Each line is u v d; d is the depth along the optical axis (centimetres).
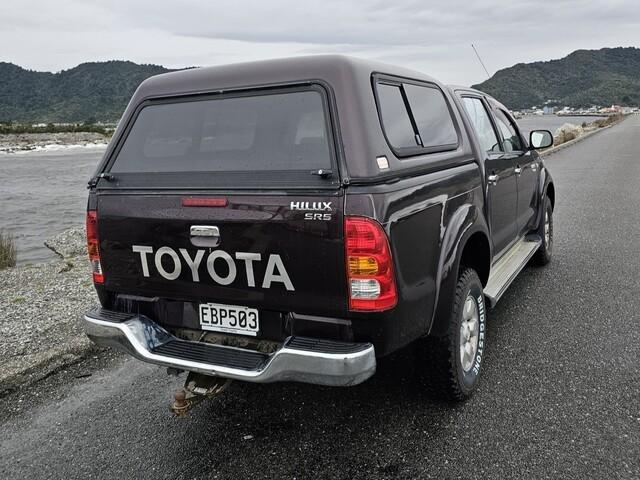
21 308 551
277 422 335
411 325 284
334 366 253
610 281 575
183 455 306
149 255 303
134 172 312
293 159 272
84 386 395
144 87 329
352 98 268
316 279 263
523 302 521
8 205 2366
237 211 273
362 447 304
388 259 258
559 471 275
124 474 291
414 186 287
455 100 403
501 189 448
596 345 421
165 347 302
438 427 319
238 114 295
